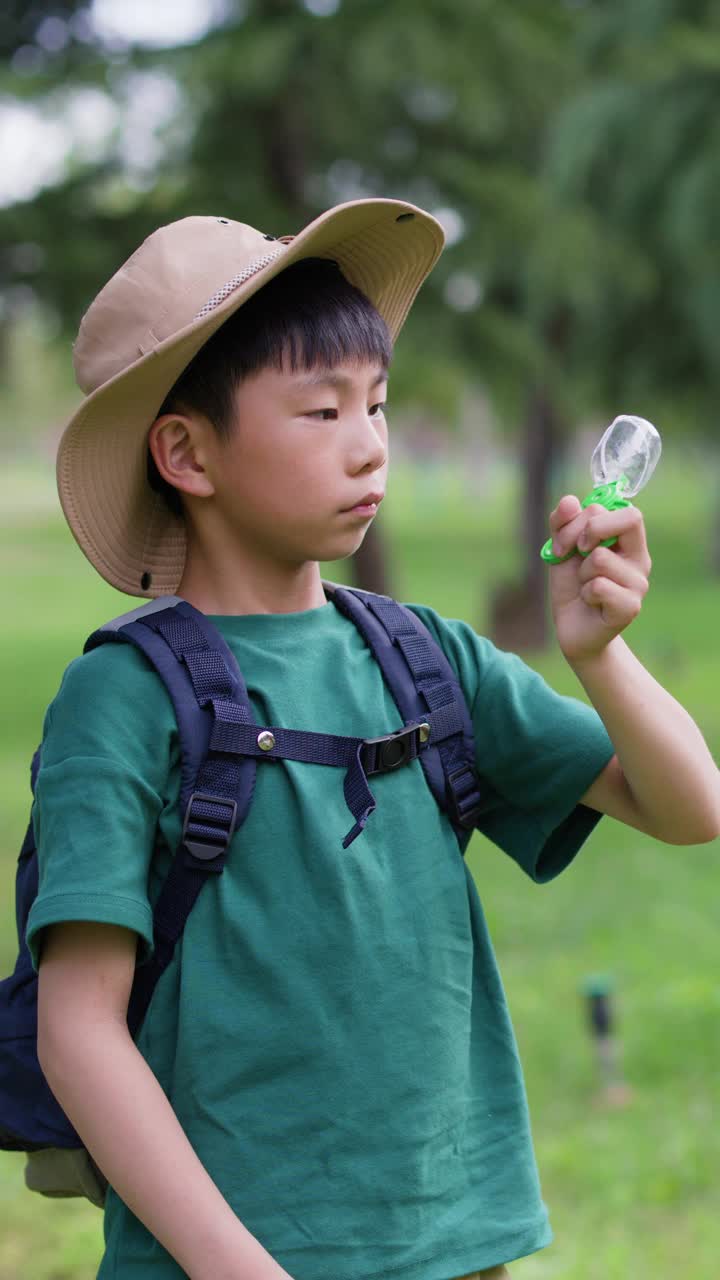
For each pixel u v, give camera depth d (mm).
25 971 1628
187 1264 1340
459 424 17516
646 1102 4598
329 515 1543
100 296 1617
